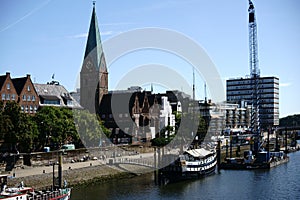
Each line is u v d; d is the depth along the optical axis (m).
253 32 170.88
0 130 93.19
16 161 97.25
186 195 86.62
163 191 90.31
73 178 96.19
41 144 112.19
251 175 113.75
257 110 180.00
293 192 90.12
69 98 151.38
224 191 90.94
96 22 175.50
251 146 166.00
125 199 82.12
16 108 100.06
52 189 81.31
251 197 85.25
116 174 107.12
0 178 74.38
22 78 134.88
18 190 69.62
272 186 97.06
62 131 113.00
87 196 84.31
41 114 112.12
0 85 125.44
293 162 147.12
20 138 98.06
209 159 115.25
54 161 105.75
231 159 132.75
